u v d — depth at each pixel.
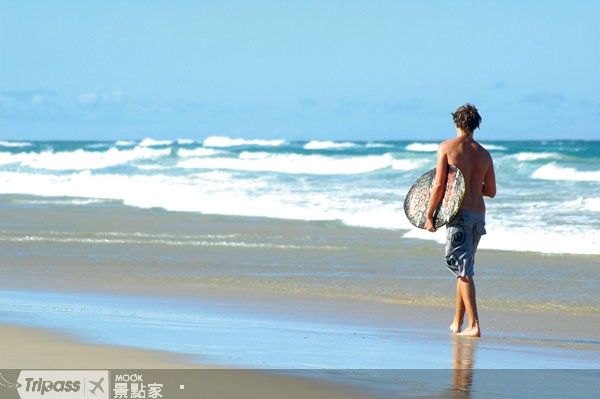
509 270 46.84
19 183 118.00
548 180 113.50
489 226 63.66
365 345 26.45
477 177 29.02
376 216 72.31
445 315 33.62
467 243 28.98
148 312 32.62
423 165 143.12
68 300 35.56
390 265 48.00
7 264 47.62
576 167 130.25
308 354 24.41
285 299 37.16
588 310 35.31
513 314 34.44
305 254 52.59
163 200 91.06
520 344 27.64
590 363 24.28
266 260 50.06
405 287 40.62
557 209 73.81
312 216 75.25
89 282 41.38
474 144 29.14
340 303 36.16
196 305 35.09
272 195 93.12
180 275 44.03
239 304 35.59
